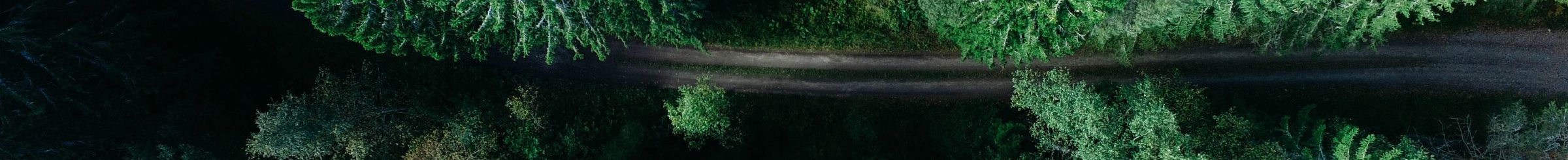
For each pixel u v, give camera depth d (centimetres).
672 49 2669
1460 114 2641
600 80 2684
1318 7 2022
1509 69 2622
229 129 2564
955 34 2273
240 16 2628
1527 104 2627
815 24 2611
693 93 2427
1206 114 2231
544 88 2664
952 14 2181
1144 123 1970
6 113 2175
